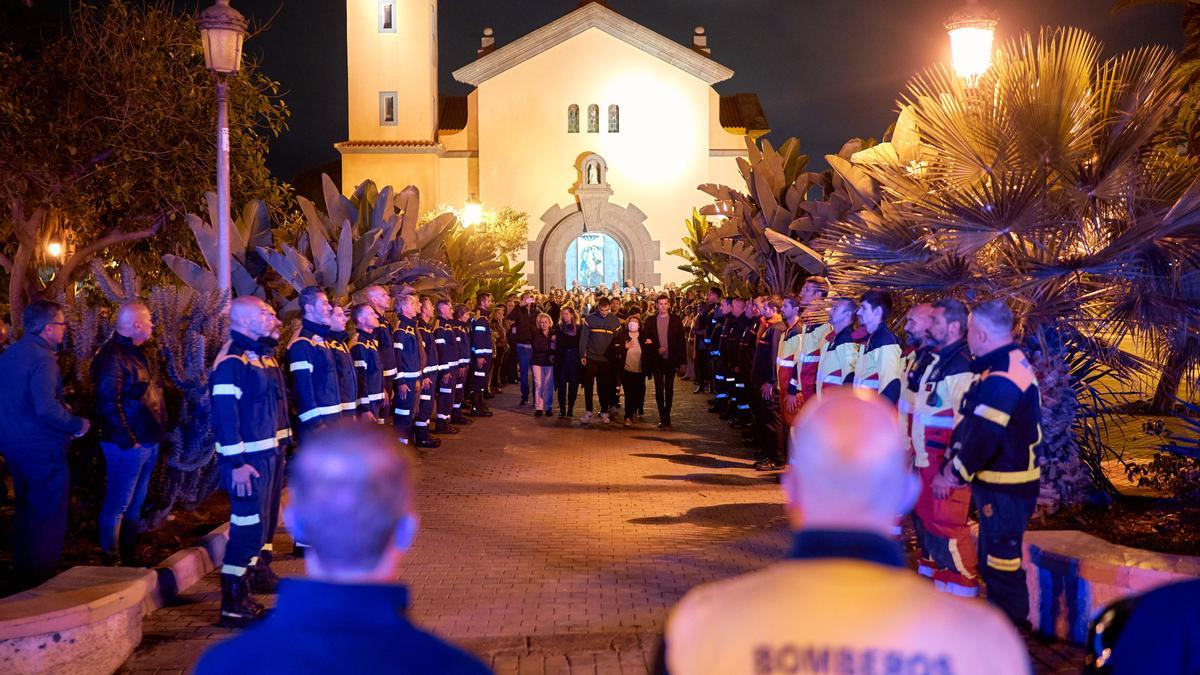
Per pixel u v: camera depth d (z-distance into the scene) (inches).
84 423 262.4
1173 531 276.7
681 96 1753.2
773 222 666.2
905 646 65.5
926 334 254.2
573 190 1753.2
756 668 67.1
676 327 649.0
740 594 70.4
